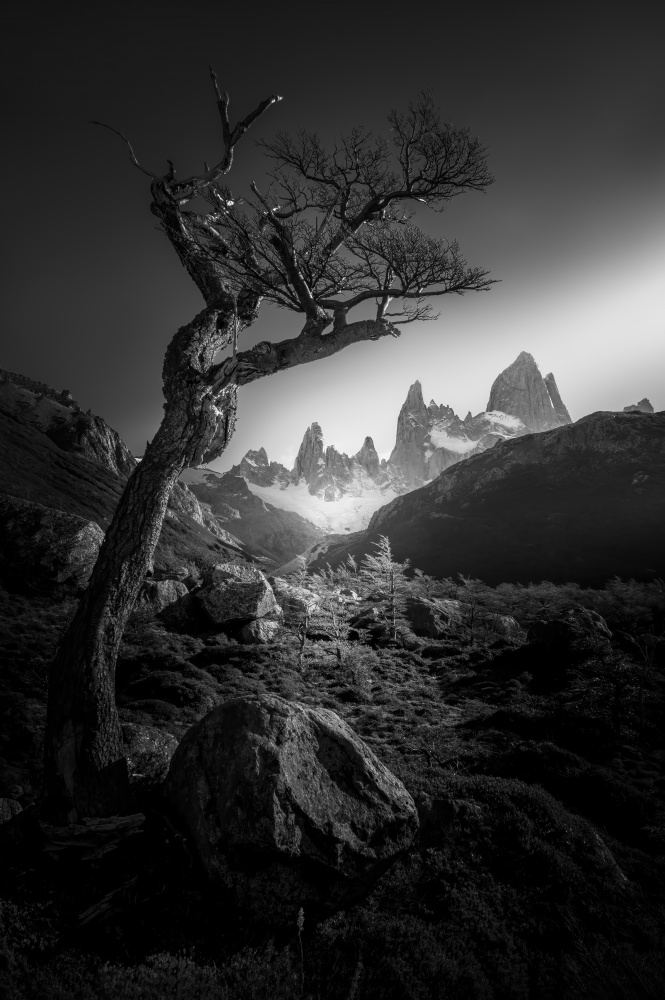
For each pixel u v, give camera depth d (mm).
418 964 5766
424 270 9656
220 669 18062
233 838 5895
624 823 9039
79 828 6668
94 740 7227
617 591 36594
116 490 100312
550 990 5711
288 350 9531
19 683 14258
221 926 5898
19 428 105562
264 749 6422
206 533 142125
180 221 9477
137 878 6180
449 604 31047
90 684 7383
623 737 12734
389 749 11906
